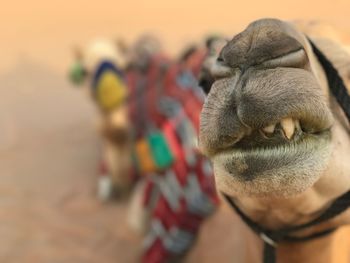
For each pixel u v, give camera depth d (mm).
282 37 593
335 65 767
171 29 5641
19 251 2100
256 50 586
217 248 1351
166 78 1872
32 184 2637
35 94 3984
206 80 836
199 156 1518
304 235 788
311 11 5031
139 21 6086
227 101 588
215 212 1471
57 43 5371
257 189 595
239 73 592
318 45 767
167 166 1586
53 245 2129
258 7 5918
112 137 2258
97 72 2137
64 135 3223
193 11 6191
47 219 2320
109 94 2123
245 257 951
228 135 587
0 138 3234
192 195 1497
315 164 592
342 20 3320
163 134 1623
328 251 812
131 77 2102
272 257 806
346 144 717
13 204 2451
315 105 578
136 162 1819
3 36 5723
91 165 2807
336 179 696
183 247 1517
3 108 3717
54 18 6402
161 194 1574
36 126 3398
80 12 6625
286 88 568
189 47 1945
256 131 586
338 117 728
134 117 1897
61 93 4012
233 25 5566
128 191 2438
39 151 3014
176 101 1730
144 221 1672
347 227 840
